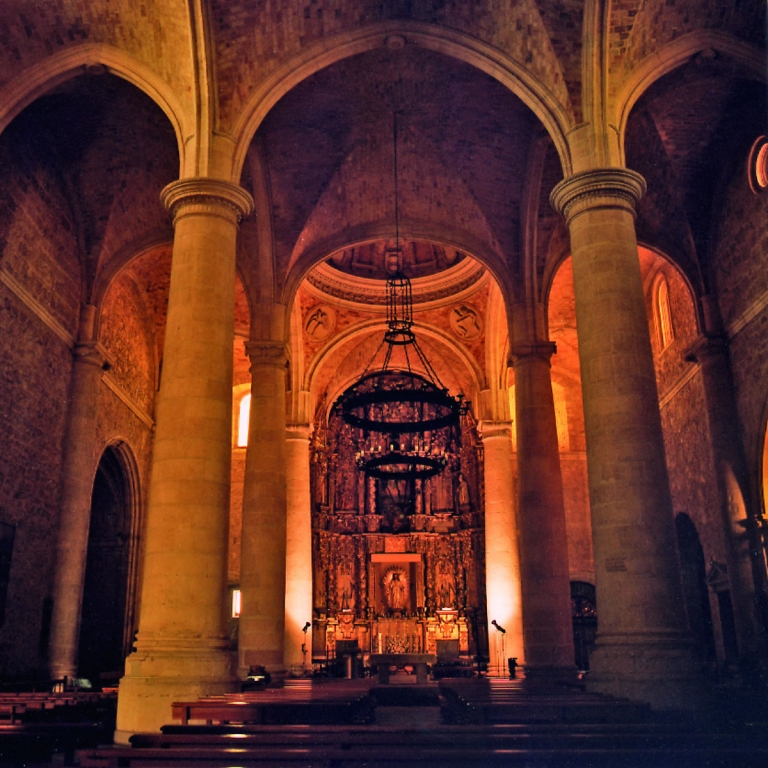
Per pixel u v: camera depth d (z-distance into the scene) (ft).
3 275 48.70
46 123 52.54
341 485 102.22
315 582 95.71
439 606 98.07
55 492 55.93
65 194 57.16
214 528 37.37
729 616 62.18
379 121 57.82
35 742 22.75
